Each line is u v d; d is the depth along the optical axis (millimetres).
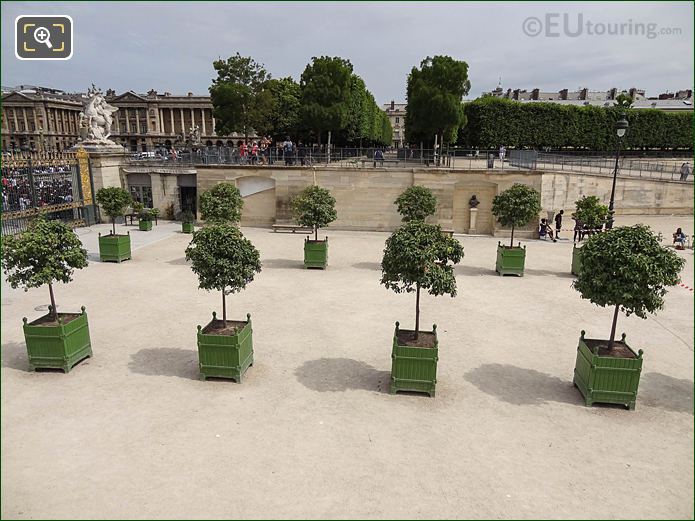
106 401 9922
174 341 13031
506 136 51281
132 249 24516
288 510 6965
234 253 11156
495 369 11781
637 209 41000
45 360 11109
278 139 53906
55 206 27969
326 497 7246
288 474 7742
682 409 10078
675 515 7039
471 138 52312
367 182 30953
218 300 16484
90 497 7176
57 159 28375
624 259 9922
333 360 12070
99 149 31781
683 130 54125
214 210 23359
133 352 12312
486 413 9773
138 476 7645
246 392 10391
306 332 13828
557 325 14812
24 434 8734
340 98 39219
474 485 7598
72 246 11891
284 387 10648
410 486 7527
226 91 43125
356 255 24234
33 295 16750
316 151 35062
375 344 13102
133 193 34469
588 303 17000
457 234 30625
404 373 10367
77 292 17125
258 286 18328
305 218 20891
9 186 25516
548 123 51500
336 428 9086
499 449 8570
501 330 14328
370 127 62594
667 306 16969
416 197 23781
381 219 31344
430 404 10070
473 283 19422
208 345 10695
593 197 27922
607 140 53094
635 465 8203
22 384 10586
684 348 13242
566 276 20719
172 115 98688
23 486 7383
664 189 40781
